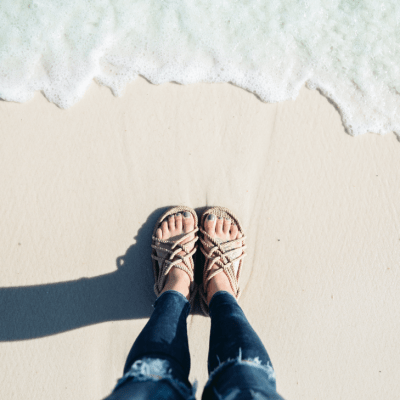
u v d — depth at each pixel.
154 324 1.27
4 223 1.74
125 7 1.73
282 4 1.77
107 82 1.74
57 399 1.75
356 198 1.81
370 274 1.82
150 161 1.76
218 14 1.75
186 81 1.75
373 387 1.83
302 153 1.79
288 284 1.81
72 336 1.75
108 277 1.76
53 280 1.75
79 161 1.75
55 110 1.74
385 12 1.79
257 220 1.79
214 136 1.77
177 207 1.73
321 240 1.81
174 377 1.08
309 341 1.82
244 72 1.76
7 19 1.71
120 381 1.09
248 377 1.01
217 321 1.34
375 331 1.83
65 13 1.72
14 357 1.74
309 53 1.78
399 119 1.81
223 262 1.68
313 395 1.81
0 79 1.72
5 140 1.74
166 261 1.64
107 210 1.76
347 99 1.80
